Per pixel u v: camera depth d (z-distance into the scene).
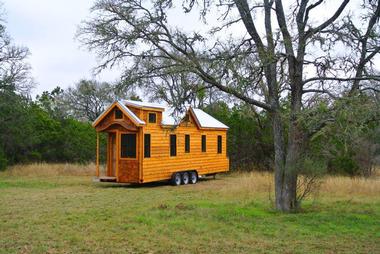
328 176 24.19
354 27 11.89
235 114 33.78
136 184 24.34
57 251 8.90
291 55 12.54
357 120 10.44
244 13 13.23
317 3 12.80
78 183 24.11
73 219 12.41
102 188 21.95
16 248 9.10
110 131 23.28
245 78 12.17
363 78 12.21
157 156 23.39
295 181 13.80
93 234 10.43
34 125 36.16
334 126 10.86
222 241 9.77
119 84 13.75
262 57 12.12
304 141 13.38
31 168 29.31
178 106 13.12
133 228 11.08
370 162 26.75
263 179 21.69
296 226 11.43
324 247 9.33
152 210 13.95
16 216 13.07
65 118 45.06
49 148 37.06
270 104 13.57
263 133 33.22
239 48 12.46
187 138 25.75
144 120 22.64
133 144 22.66
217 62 12.25
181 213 13.23
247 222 11.89
